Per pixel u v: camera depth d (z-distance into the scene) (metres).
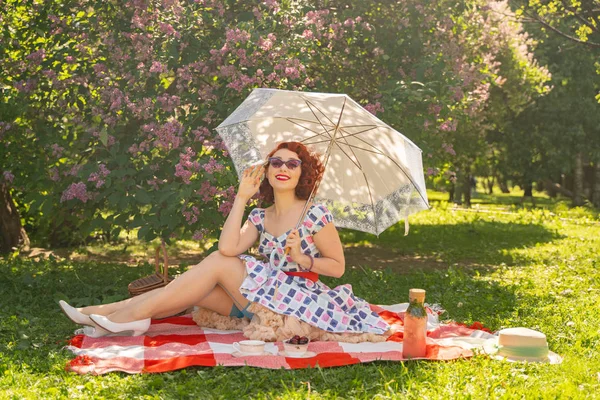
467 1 10.01
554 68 22.38
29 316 5.75
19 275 7.90
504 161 24.92
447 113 9.01
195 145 7.57
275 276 4.99
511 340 4.59
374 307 6.28
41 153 8.10
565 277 8.52
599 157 23.70
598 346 4.96
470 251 11.72
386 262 10.44
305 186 5.14
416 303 4.54
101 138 7.11
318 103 5.00
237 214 5.07
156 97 7.59
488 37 12.16
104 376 4.10
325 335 4.95
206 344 4.68
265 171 5.25
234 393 3.80
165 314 5.03
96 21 7.89
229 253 5.00
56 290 7.04
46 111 8.30
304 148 5.16
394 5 9.27
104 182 7.24
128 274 8.32
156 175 7.52
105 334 4.94
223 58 7.75
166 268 5.80
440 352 4.57
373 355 4.54
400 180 5.07
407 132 8.66
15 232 10.81
